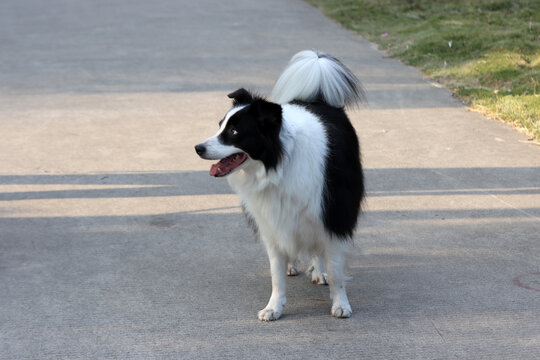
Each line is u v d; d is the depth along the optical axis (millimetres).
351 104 4605
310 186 3576
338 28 14906
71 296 4211
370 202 5773
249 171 3568
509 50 10562
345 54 12039
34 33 15039
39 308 4051
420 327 3752
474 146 7199
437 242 4953
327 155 3680
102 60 12016
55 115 8641
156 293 4254
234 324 3852
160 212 5660
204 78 10492
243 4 19344
